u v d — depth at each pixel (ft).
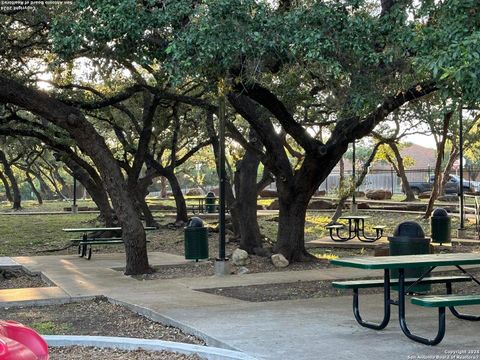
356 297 24.43
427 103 43.39
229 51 26.66
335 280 38.19
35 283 40.37
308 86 40.96
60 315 29.32
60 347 21.48
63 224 92.12
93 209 130.21
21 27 47.67
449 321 24.91
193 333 23.70
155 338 23.90
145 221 84.69
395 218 93.71
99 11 29.01
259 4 26.78
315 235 71.20
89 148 41.11
